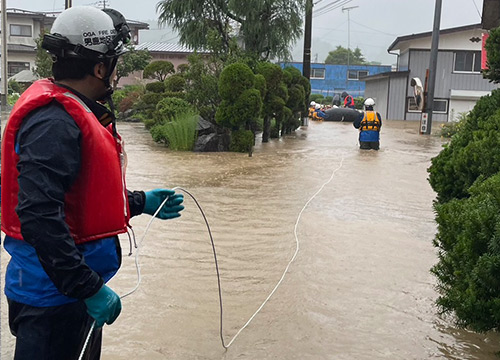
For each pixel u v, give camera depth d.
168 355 3.49
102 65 2.26
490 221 3.56
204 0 21.34
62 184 2.03
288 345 3.67
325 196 8.95
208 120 16.59
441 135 22.12
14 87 41.56
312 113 34.94
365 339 3.79
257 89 15.73
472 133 6.41
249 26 21.33
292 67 22.86
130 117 28.09
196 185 9.73
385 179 10.83
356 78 63.78
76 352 2.28
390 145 18.17
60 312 2.18
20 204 1.94
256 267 5.25
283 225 6.90
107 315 2.09
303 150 16.06
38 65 32.91
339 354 3.57
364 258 5.59
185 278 4.89
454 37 37.09
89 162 2.13
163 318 4.04
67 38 2.19
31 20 52.50
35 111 2.05
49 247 1.95
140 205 2.74
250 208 7.89
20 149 2.01
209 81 16.55
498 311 3.29
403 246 6.07
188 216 7.27
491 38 7.52
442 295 4.62
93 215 2.17
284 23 21.91
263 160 13.50
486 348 3.71
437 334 3.91
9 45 51.06
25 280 2.16
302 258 5.54
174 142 15.28
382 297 4.56
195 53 17.92
